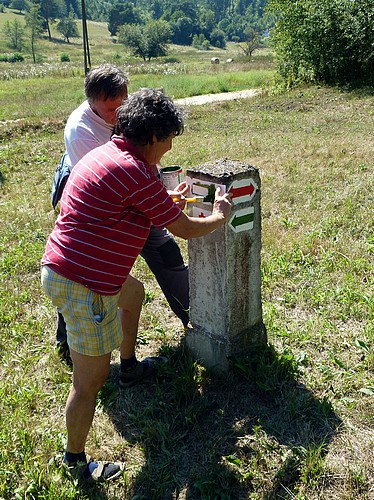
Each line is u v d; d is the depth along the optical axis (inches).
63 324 142.6
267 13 775.7
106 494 103.0
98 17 5639.8
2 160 401.4
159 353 144.1
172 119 94.3
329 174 285.6
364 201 240.2
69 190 97.2
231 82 936.9
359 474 99.8
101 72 121.3
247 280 127.0
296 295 166.6
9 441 114.0
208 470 104.8
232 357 128.2
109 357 101.7
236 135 430.6
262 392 124.3
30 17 3272.6
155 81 941.8
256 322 133.3
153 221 96.0
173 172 130.2
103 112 124.0
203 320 131.9
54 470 106.8
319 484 99.8
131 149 94.9
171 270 140.0
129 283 122.2
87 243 93.8
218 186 115.6
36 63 2273.6
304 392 123.0
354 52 688.4
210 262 124.1
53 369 140.3
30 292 186.5
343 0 682.2
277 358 132.0
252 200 121.5
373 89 620.7
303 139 382.9
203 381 129.3
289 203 250.4
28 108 679.7
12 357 147.4
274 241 205.6
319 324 148.3
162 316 163.6
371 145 344.2
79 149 126.6
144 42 2578.7
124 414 123.3
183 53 2989.7
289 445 108.7
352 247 192.1
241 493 100.5
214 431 115.6
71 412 100.7
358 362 132.4
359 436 109.9
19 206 284.7
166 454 110.2
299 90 691.4
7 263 208.2
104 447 113.9
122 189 91.6
